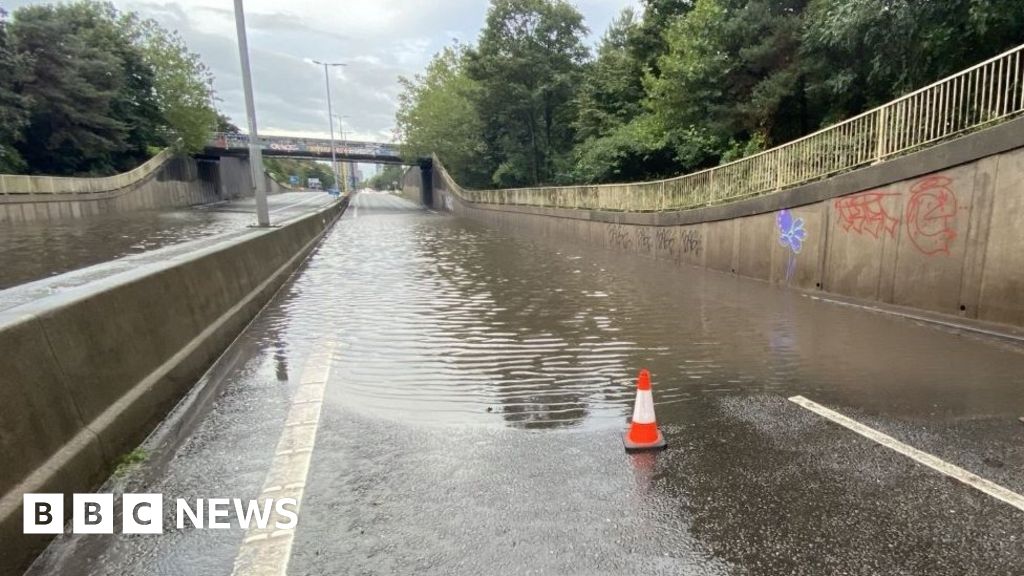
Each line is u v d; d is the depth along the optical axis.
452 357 6.37
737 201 12.69
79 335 3.50
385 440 4.04
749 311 8.90
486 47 37.22
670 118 19.05
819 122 15.91
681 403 4.86
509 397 5.04
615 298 10.19
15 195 23.58
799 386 5.28
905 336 7.08
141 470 3.51
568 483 3.43
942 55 10.84
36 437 2.86
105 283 4.23
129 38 45.34
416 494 3.28
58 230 19.89
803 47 14.16
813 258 10.38
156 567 2.60
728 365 6.01
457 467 3.63
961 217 7.57
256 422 4.32
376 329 7.74
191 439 3.98
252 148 13.61
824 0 13.01
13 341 2.85
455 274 13.45
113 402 3.72
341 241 22.80
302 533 2.88
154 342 4.66
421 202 74.50
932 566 2.65
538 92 35.62
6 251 13.66
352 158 77.44
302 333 7.46
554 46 37.12
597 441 4.06
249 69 13.56
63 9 41.16
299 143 76.12
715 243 13.68
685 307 9.27
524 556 2.71
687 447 3.95
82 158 34.59
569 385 5.39
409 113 57.69
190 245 11.27
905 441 4.02
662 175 22.14
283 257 13.07
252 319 8.26
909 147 8.48
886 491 3.32
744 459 3.75
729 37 16.25
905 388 5.16
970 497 3.25
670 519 3.04
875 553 2.75
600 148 23.30
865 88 13.65
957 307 7.70
